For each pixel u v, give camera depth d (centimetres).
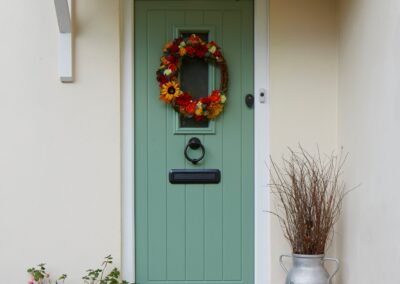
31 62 353
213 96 359
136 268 366
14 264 351
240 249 368
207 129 366
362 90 309
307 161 354
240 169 368
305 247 324
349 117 333
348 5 336
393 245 262
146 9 367
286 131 358
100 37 354
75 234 353
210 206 368
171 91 358
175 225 367
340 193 346
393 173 262
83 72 354
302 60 359
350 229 329
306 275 319
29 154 352
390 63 267
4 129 351
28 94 352
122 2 361
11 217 351
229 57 368
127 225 361
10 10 352
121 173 360
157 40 367
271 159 357
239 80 368
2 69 352
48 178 353
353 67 326
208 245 368
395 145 260
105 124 354
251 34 368
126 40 362
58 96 353
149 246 367
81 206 353
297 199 331
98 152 354
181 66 367
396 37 260
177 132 365
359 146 314
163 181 367
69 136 353
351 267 326
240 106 368
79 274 352
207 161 367
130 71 362
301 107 358
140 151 366
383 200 275
